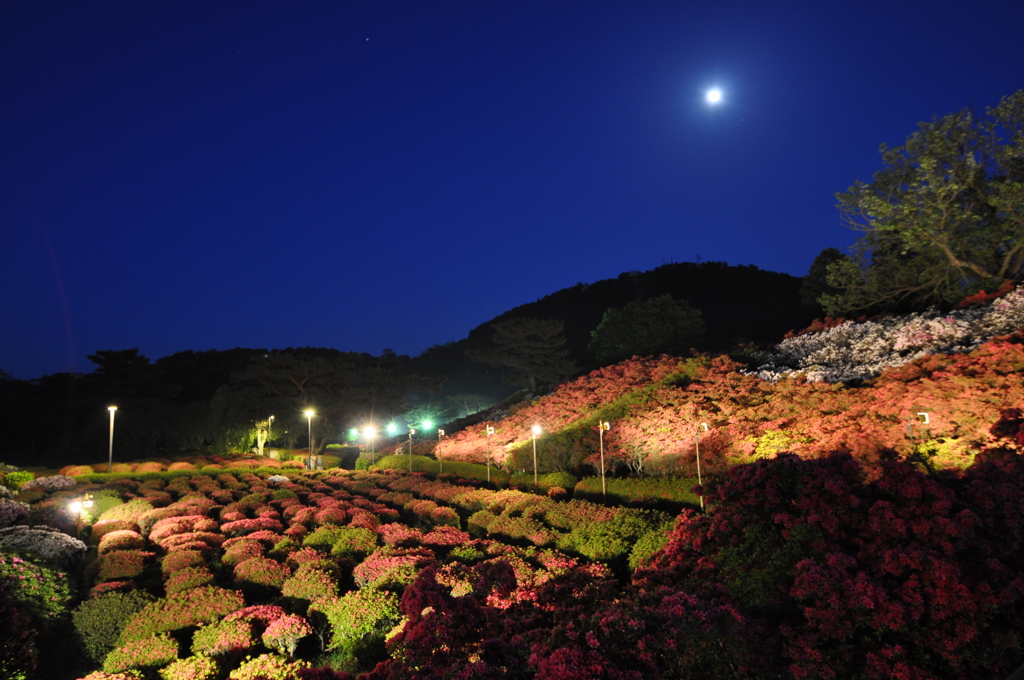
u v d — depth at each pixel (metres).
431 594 5.80
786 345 24.73
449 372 95.12
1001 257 20.94
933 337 17.89
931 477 6.40
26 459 47.50
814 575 5.34
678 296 102.94
